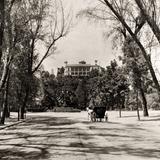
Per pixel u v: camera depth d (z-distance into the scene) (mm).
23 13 27703
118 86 59125
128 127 28656
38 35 37500
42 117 50781
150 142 16828
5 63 29031
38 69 48156
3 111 32844
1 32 22359
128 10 23609
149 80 37531
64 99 90000
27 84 44312
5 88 33438
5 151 13781
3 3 21859
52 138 19125
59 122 37281
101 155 12172
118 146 15047
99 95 77812
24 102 45219
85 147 14719
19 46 29359
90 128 27547
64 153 12820
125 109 80062
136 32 25438
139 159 11203
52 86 89000
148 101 74750
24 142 17188
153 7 20812
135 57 35281
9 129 27406
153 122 34062
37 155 12383
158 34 21000
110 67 75688
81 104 90188
